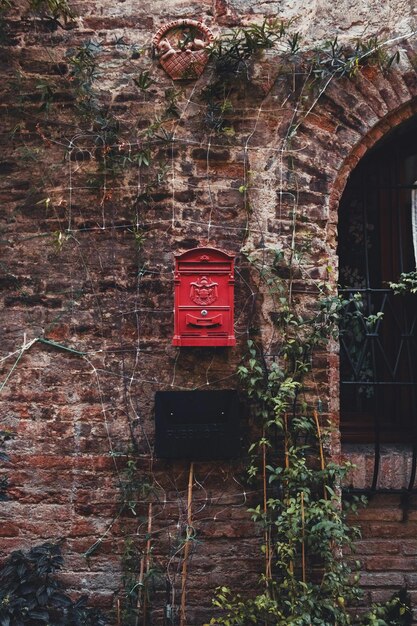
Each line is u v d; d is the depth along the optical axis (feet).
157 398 13.14
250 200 13.57
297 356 13.28
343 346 14.71
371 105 13.52
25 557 13.26
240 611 12.67
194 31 13.65
